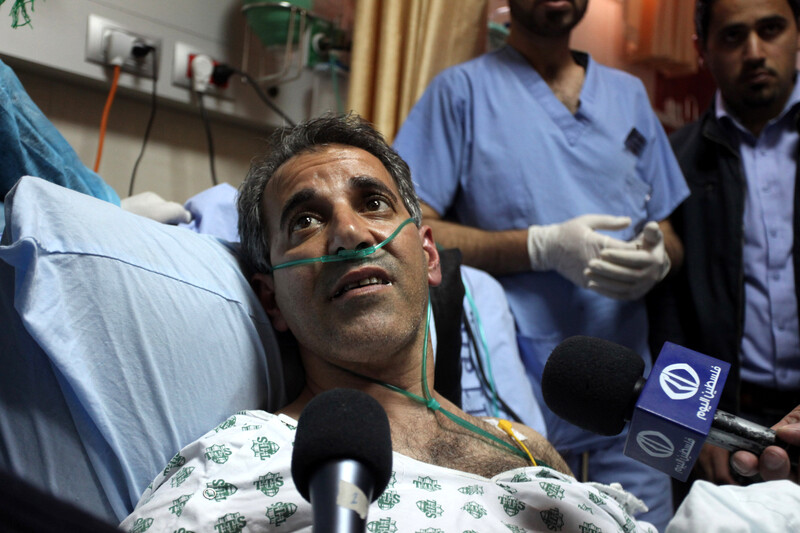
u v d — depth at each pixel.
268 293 1.40
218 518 0.97
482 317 2.00
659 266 2.15
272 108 2.54
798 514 1.09
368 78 2.53
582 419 1.00
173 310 1.18
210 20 2.39
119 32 2.15
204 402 1.19
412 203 1.48
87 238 1.11
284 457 1.05
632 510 1.23
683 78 3.77
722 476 2.18
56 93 2.13
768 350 2.32
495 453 1.32
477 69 2.36
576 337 1.04
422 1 2.59
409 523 1.01
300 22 2.45
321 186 1.31
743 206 2.35
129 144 2.29
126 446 1.10
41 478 1.04
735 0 2.41
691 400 0.91
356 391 0.77
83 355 1.07
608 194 2.31
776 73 2.40
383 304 1.24
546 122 2.29
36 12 2.00
